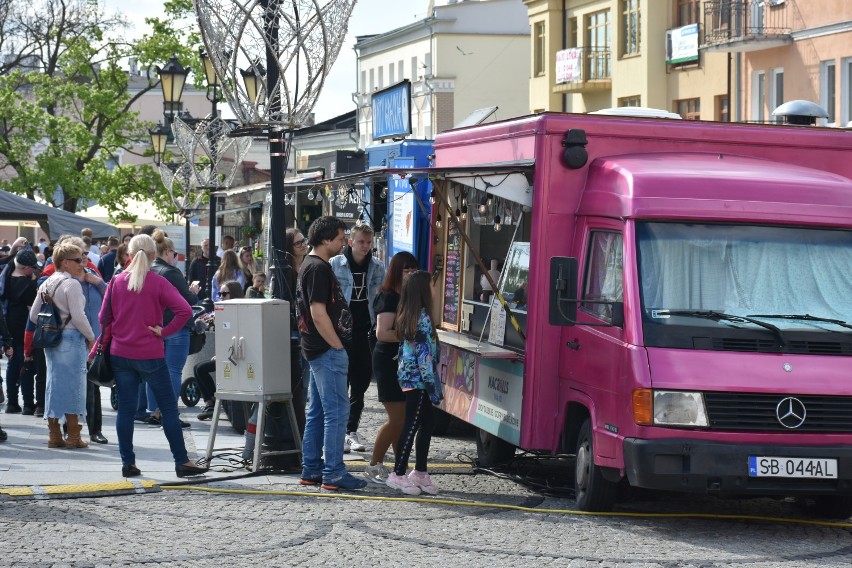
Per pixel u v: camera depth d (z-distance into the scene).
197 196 34.84
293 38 13.27
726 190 11.97
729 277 11.68
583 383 12.16
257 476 13.33
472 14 69.25
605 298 11.98
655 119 13.04
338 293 12.59
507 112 69.94
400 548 10.40
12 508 11.58
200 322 16.59
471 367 14.53
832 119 36.06
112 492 12.26
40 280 18.50
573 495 13.02
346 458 14.72
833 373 11.26
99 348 13.02
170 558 9.88
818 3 36.25
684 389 11.02
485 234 14.88
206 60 28.23
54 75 60.84
